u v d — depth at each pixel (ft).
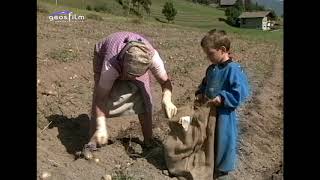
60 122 11.42
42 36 24.71
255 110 14.84
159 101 14.21
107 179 8.39
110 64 8.96
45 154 9.28
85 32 31.07
